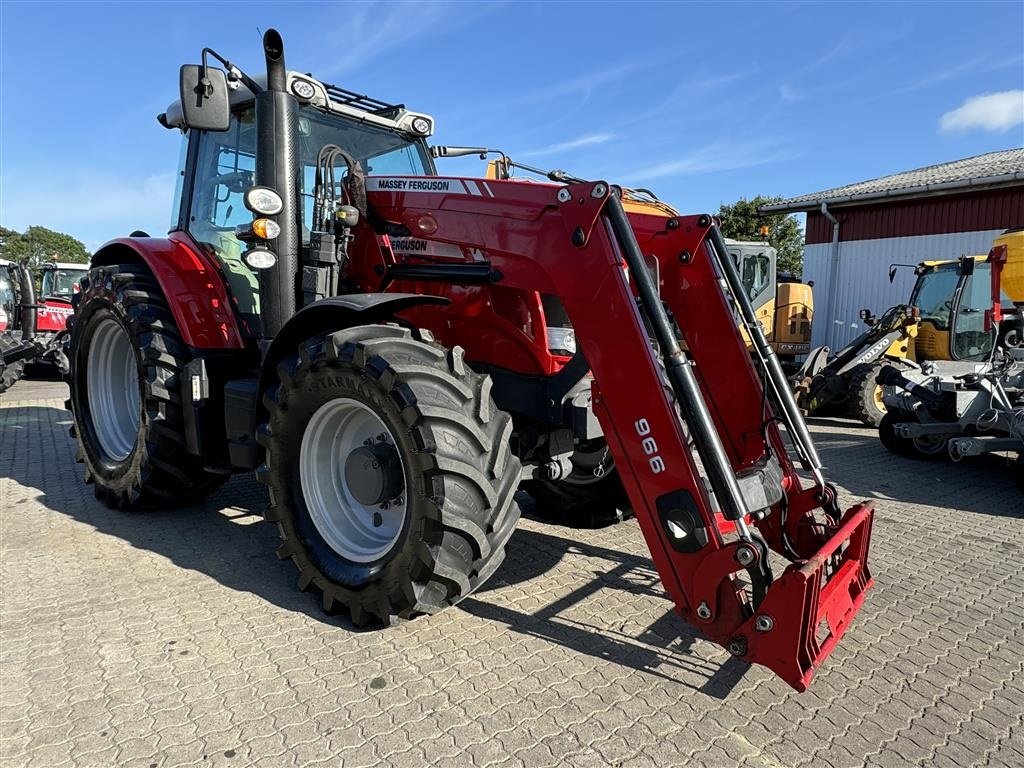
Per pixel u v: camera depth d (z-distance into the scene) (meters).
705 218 2.96
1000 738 2.06
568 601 2.94
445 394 2.53
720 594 2.16
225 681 2.28
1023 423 4.82
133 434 4.30
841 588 2.38
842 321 14.43
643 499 2.31
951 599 3.06
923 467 5.86
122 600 2.89
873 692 2.29
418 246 3.16
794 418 2.78
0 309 10.53
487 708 2.15
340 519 2.91
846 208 14.19
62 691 2.21
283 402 2.83
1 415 7.83
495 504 2.56
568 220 2.51
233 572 3.21
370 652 2.48
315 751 1.93
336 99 3.81
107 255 4.55
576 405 2.86
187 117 2.95
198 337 3.59
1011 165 13.09
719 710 2.17
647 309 2.27
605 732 2.04
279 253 3.28
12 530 3.76
